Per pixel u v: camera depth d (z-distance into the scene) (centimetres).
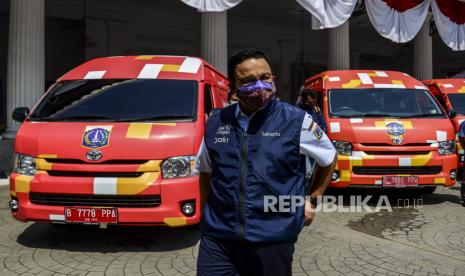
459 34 1448
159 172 457
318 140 242
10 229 563
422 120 711
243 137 238
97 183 449
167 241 517
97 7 1524
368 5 1215
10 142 939
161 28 1672
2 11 1547
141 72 568
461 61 2280
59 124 492
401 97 766
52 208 457
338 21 1080
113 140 461
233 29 1853
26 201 466
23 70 933
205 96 555
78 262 448
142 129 474
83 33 1490
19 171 477
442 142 691
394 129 683
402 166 673
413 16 1294
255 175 232
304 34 2089
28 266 437
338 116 729
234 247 239
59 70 1616
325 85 795
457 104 992
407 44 2331
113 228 566
